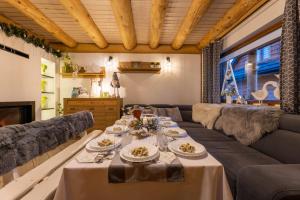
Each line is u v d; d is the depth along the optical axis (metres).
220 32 3.81
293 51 2.08
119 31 3.96
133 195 1.12
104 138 1.61
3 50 3.17
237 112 2.68
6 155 1.23
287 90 2.13
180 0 2.80
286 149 1.79
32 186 1.25
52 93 4.87
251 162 1.75
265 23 2.90
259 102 3.06
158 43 4.74
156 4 2.66
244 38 3.53
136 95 5.07
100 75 4.95
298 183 1.07
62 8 3.07
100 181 1.09
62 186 1.07
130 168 1.09
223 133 2.98
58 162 1.61
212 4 2.91
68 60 5.00
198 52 5.01
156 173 1.09
